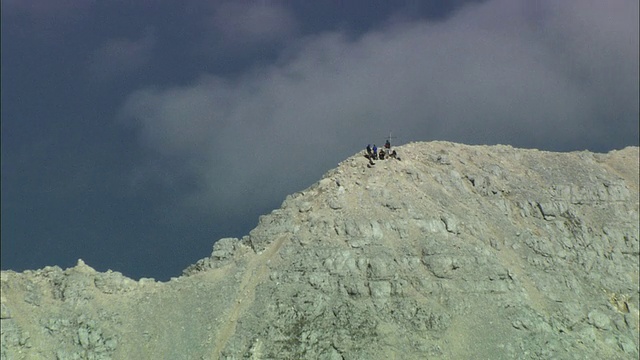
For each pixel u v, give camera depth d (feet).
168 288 477.36
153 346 441.68
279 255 479.41
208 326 450.30
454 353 434.71
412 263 472.44
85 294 456.45
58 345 430.61
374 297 453.99
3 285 448.24
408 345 433.48
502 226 534.37
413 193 519.19
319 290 456.04
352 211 495.41
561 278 513.04
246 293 465.88
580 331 479.82
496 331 451.12
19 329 429.79
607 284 536.01
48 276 463.01
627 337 490.90
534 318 465.47
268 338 434.30
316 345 428.15
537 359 441.68
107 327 444.14
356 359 421.18
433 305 454.81
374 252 472.03
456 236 501.15
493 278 479.82
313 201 515.91
